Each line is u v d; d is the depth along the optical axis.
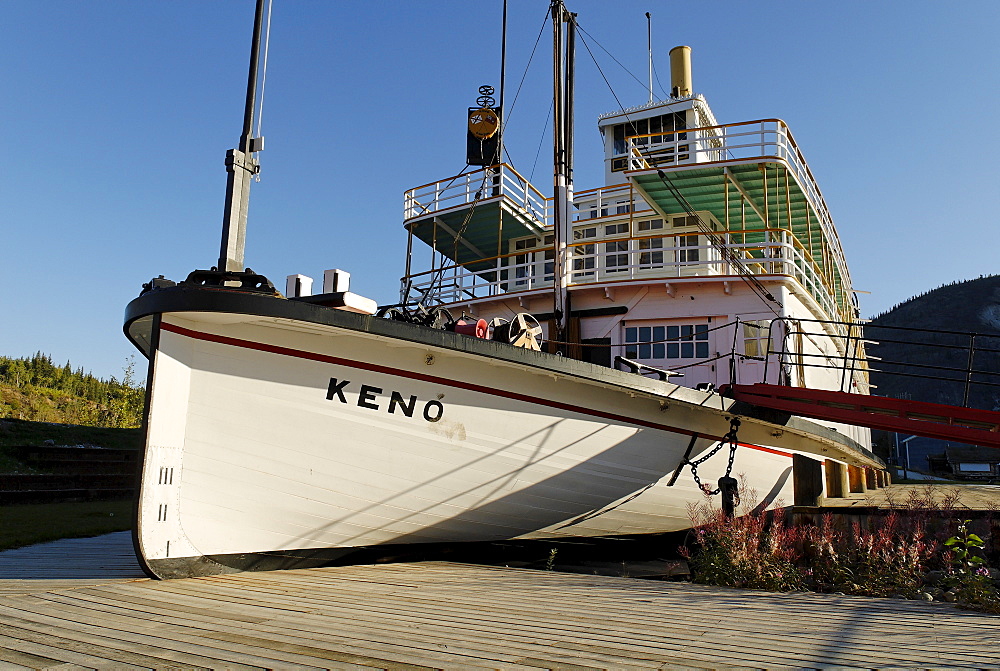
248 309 6.00
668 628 4.52
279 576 6.45
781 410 9.28
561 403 8.06
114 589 5.56
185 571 6.15
